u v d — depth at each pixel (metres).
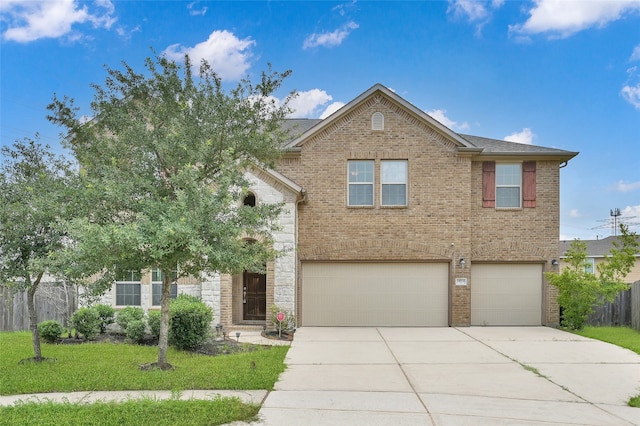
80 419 5.70
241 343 12.06
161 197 8.97
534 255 16.09
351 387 7.73
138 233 7.56
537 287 16.14
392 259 15.70
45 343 11.52
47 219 8.67
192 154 8.61
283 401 6.84
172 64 9.50
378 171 15.87
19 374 8.10
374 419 6.04
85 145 9.37
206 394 7.09
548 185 16.30
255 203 14.73
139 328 11.61
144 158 8.98
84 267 8.07
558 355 10.71
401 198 15.89
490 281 16.16
